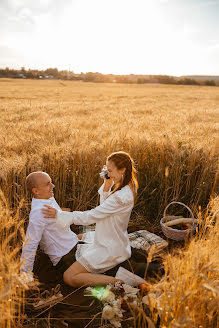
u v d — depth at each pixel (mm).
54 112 9492
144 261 2842
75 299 2342
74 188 3727
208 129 5781
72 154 3795
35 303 2162
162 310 1644
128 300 2205
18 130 4934
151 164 4160
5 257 1618
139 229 3645
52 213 2465
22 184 3119
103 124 6145
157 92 40312
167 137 4246
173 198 3869
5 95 24438
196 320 1612
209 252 1790
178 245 3197
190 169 4016
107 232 2498
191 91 45312
